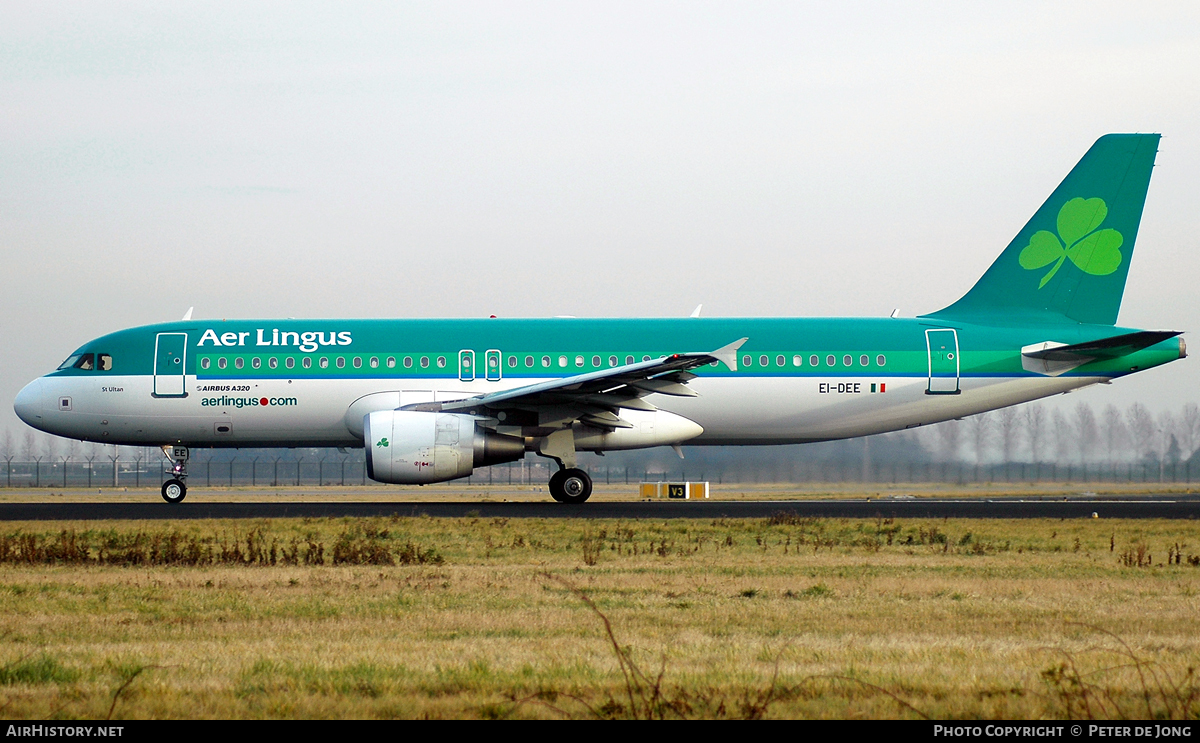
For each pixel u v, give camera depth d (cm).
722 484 17675
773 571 5091
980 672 2847
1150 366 9681
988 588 4550
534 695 2552
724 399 9525
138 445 9769
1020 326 9775
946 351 9625
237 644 3325
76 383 9500
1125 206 9869
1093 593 4419
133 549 5725
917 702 2555
